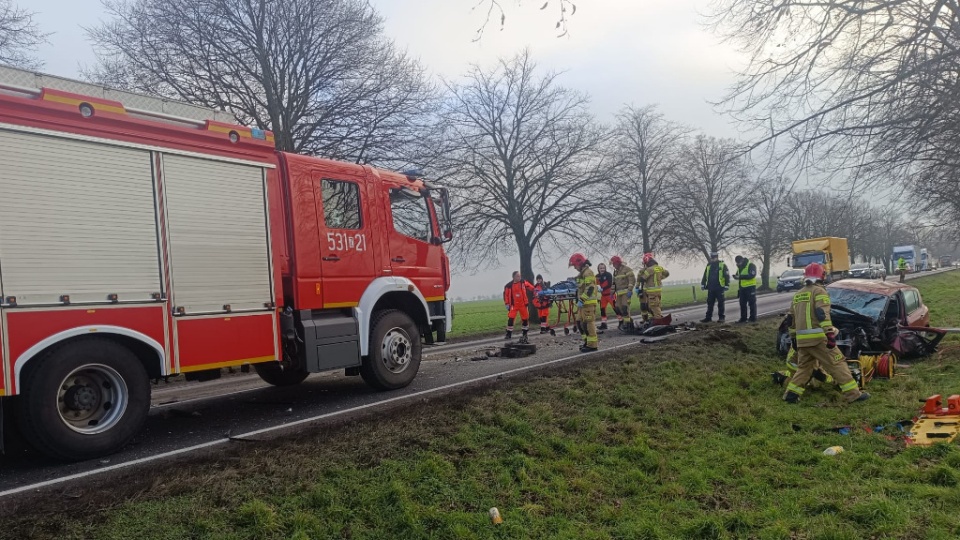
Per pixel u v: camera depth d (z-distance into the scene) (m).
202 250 6.35
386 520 4.75
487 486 5.45
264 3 14.90
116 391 5.67
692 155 32.34
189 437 6.31
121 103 5.84
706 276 16.52
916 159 11.04
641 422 7.36
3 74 5.13
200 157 6.41
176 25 14.76
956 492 5.05
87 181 5.50
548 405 7.51
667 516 5.11
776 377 9.49
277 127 15.09
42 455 5.34
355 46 16.22
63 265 5.28
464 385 8.68
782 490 5.56
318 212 7.78
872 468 5.85
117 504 4.43
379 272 8.54
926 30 10.23
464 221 22.41
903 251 65.69
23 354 5.00
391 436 6.07
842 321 10.41
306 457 5.43
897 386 9.02
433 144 18.27
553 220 23.53
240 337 6.64
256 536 4.30
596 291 12.02
